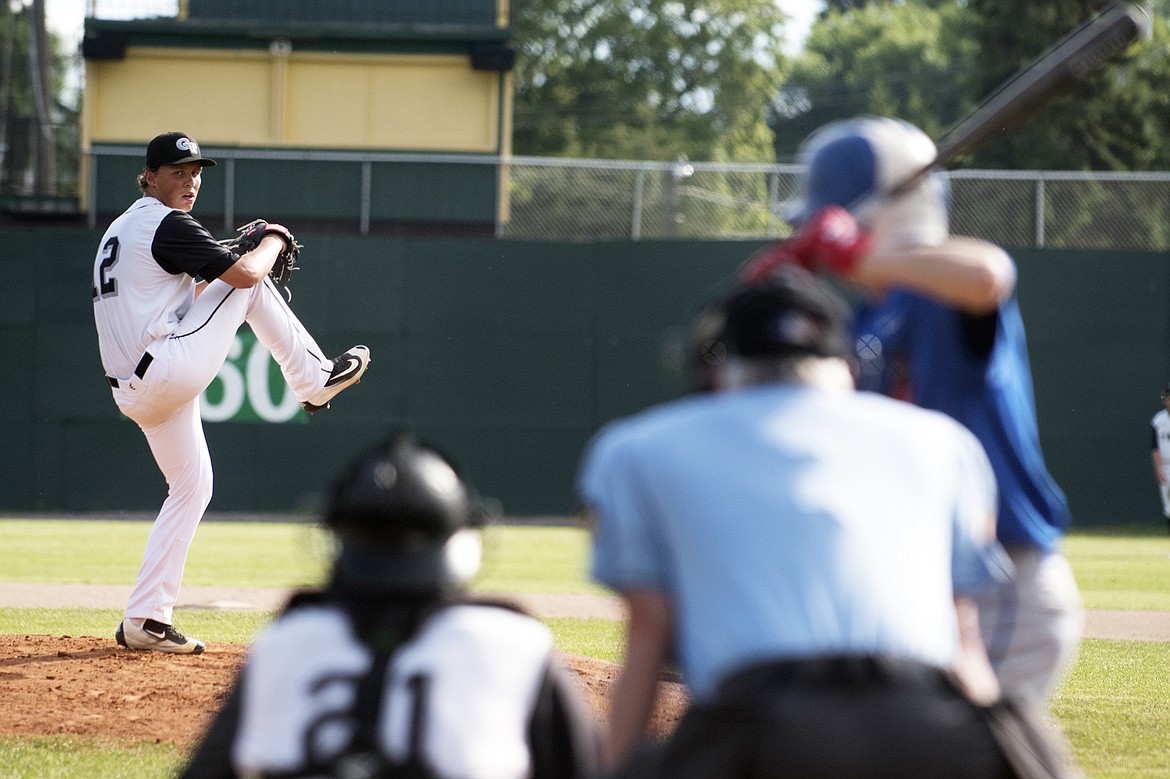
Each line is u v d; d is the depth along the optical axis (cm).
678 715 1295
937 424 627
